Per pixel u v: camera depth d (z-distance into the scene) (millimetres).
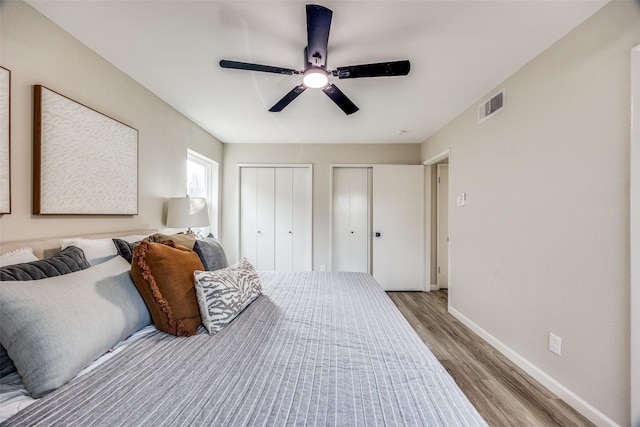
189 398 734
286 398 737
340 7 1368
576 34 1511
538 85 1779
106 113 1811
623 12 1281
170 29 1536
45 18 1399
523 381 1771
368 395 751
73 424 641
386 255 3912
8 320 774
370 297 1660
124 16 1427
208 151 3504
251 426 639
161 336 1112
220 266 2004
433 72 2004
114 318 997
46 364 766
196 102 2523
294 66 1920
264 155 4016
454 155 2945
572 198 1536
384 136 3697
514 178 2000
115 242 1579
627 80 1267
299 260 4074
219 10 1396
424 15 1428
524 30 1545
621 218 1289
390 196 3922
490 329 2285
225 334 1137
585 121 1461
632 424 1234
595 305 1405
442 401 729
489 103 2301
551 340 1670
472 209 2564
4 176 1214
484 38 1617
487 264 2328
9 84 1237
